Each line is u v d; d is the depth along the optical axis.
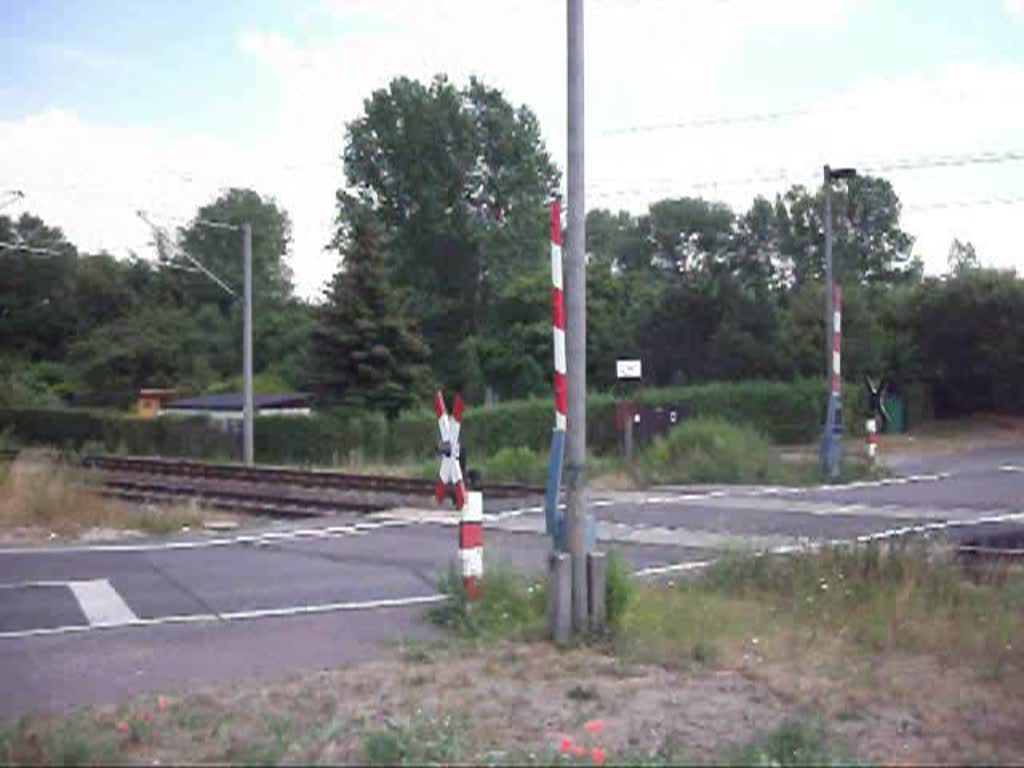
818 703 7.82
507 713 7.52
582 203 10.00
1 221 82.12
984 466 33.50
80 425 54.78
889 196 80.50
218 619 11.40
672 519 20.58
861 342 49.50
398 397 47.78
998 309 50.00
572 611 9.76
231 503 24.88
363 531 19.28
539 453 35.72
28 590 13.30
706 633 9.85
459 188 68.12
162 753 6.64
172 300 86.00
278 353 78.12
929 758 6.68
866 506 22.86
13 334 81.31
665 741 6.78
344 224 68.81
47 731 6.94
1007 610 11.16
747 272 76.88
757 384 44.19
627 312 55.03
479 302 68.38
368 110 68.25
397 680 8.45
